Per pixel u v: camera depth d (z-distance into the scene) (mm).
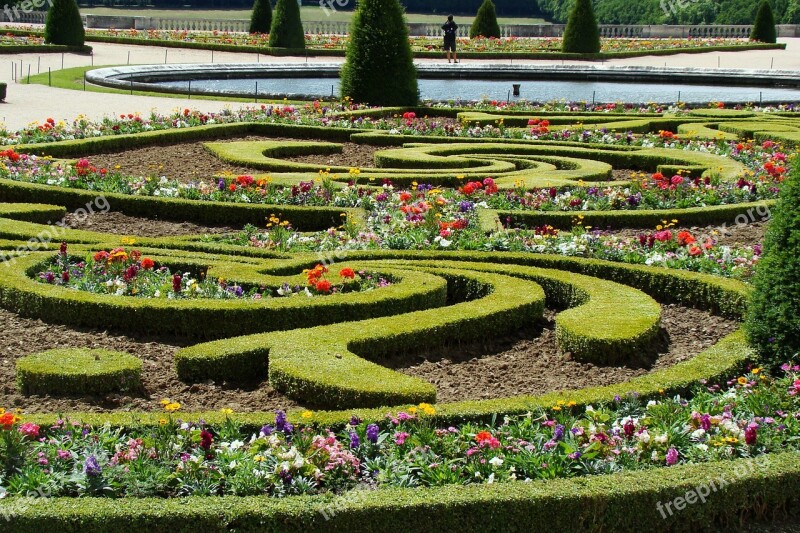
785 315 8844
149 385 9133
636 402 7949
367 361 8969
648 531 6531
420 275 11266
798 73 35406
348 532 6258
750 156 19188
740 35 54906
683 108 27016
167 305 10148
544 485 6504
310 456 6836
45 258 11703
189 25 56438
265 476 6656
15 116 23984
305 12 69375
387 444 7242
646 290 11805
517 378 9570
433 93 33844
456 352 10070
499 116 24953
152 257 11828
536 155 20094
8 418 6645
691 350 10211
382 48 26766
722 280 11297
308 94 30344
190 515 6164
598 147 20641
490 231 13383
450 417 7715
